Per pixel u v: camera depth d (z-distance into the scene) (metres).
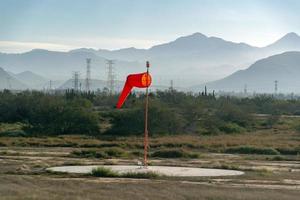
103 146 58.84
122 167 33.34
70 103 87.19
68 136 73.56
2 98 92.69
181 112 83.81
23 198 19.25
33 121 81.62
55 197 19.80
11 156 43.66
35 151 50.47
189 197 21.23
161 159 43.06
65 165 35.09
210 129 81.50
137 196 21.08
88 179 27.55
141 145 58.91
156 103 81.31
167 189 23.39
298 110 126.19
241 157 47.66
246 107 104.56
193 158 45.47
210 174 31.33
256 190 24.59
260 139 67.75
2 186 22.62
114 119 79.75
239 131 83.12
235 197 21.45
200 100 96.25
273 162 43.06
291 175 32.31
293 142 62.84
